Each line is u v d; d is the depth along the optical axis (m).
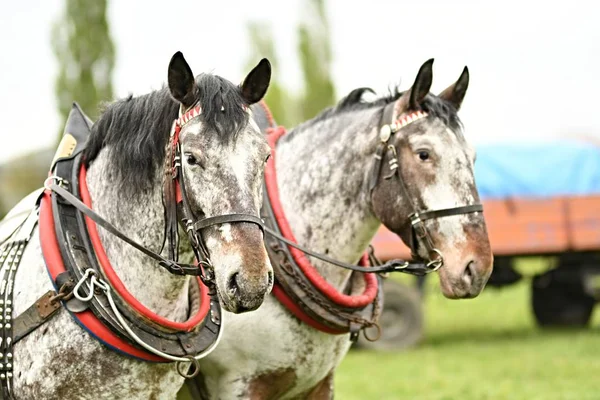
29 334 3.04
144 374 3.07
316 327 3.87
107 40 19.73
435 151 3.79
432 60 3.87
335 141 4.12
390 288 10.77
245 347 3.84
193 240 2.85
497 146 11.25
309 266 3.90
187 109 2.94
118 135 3.16
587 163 11.26
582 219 10.99
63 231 3.07
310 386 4.06
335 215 4.06
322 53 27.02
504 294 19.58
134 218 3.10
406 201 3.85
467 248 3.71
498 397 7.52
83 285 2.99
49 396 3.00
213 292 3.04
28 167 15.96
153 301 3.13
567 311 12.76
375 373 8.98
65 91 19.36
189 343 3.14
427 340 12.02
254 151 2.86
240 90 3.08
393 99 4.18
